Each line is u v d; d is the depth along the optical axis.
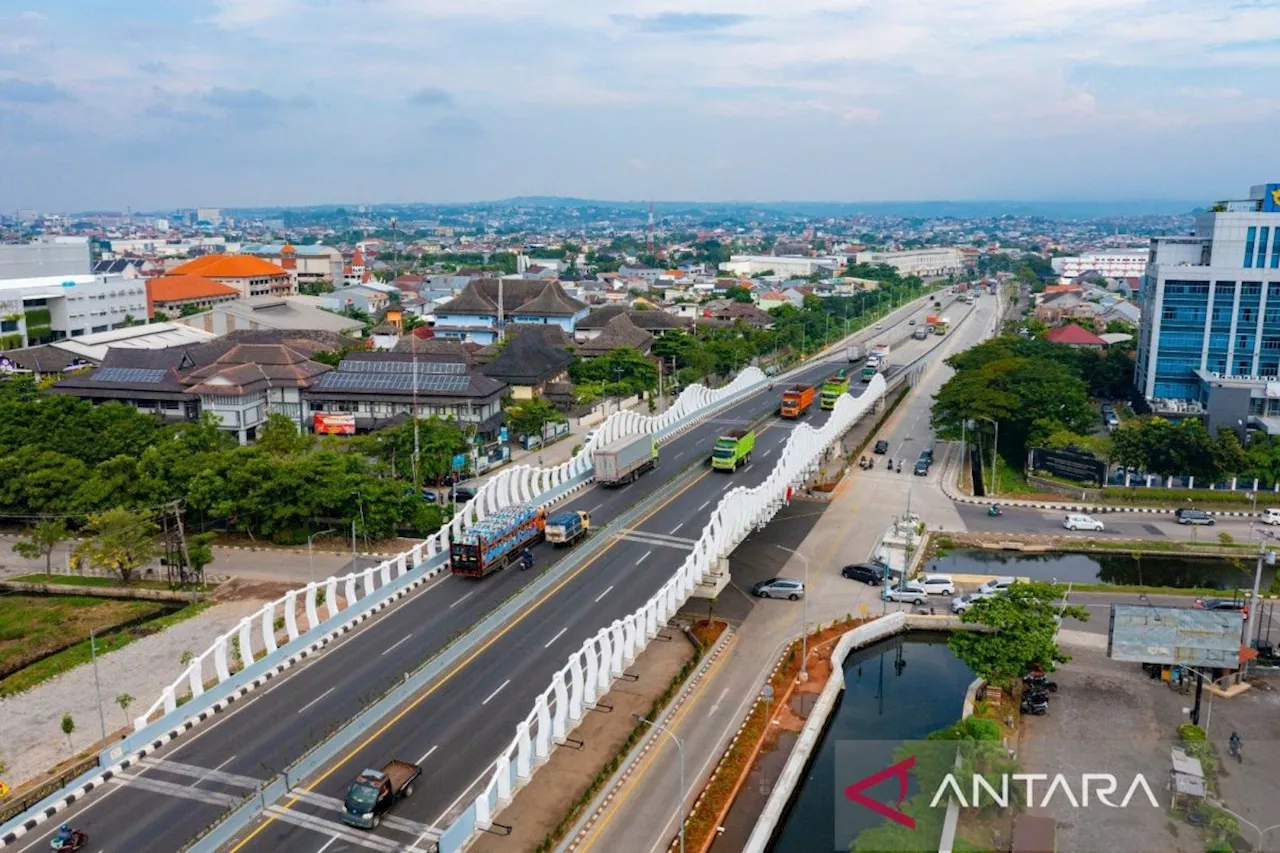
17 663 82.31
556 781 63.47
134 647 84.06
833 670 81.69
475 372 161.62
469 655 70.69
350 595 76.38
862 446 161.12
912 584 98.69
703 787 64.19
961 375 173.25
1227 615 74.00
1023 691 76.56
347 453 131.25
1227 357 179.00
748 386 179.50
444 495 130.00
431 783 55.88
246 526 111.69
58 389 161.50
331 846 50.44
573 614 77.06
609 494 108.75
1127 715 73.00
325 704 64.12
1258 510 129.75
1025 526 123.69
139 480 111.38
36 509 112.69
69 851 49.56
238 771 56.88
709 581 86.75
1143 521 126.56
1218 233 176.38
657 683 78.25
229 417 154.12
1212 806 59.00
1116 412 188.25
